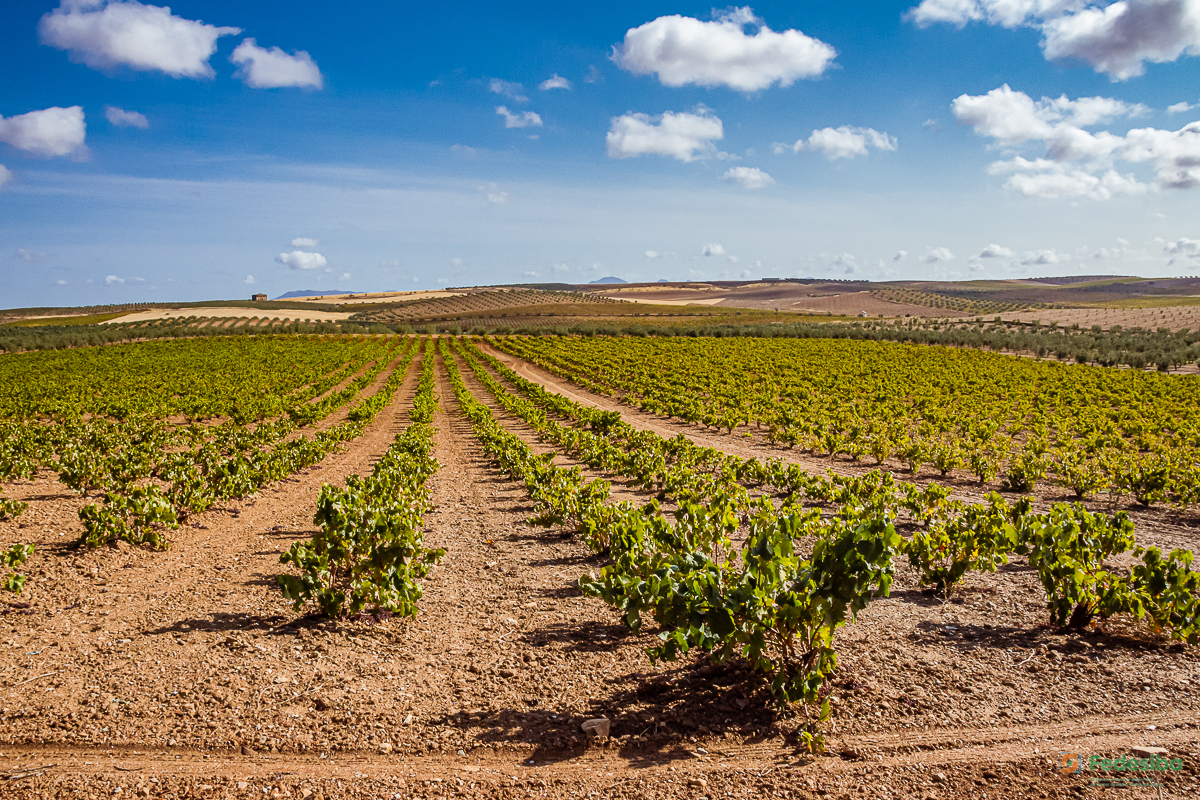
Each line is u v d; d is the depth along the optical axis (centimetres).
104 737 419
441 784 377
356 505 666
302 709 462
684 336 8500
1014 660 538
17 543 845
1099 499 1270
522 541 969
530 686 501
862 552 436
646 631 612
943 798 362
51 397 3095
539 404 3216
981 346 6919
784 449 1950
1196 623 528
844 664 530
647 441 1761
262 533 999
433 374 5256
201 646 567
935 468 1628
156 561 827
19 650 554
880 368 4678
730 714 452
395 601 614
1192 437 1845
